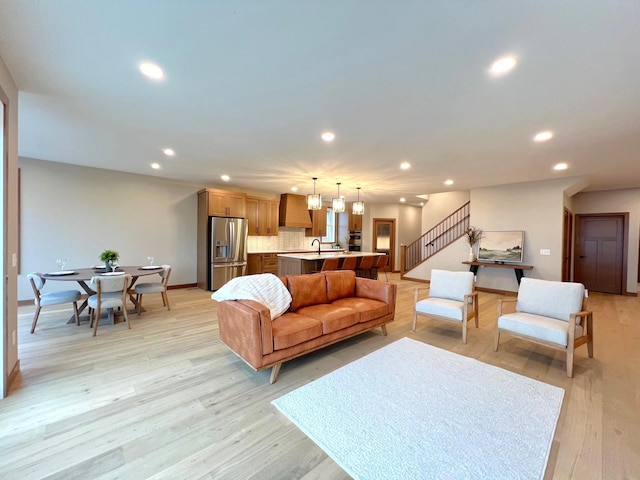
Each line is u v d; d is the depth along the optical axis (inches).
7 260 86.5
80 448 65.6
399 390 90.7
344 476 58.9
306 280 136.3
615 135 124.7
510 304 207.0
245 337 97.3
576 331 107.4
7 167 84.5
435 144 139.4
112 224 216.8
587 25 60.5
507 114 105.6
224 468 60.7
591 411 81.3
